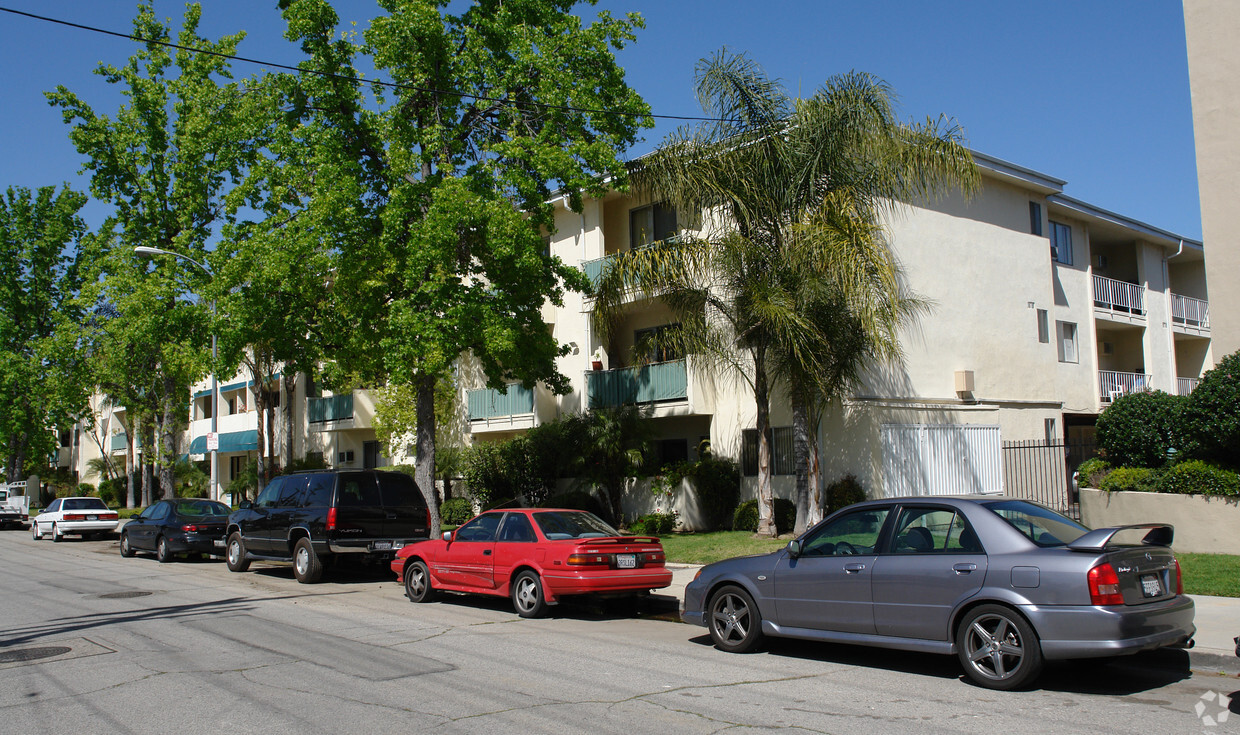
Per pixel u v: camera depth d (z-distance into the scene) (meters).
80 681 8.15
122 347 29.31
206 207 26.72
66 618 12.20
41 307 38.19
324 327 20.36
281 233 18.64
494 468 25.52
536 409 26.34
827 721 6.41
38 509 45.06
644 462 22.73
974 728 6.16
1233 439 13.02
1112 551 6.94
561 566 11.41
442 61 18.17
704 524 21.69
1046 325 26.16
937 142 16.28
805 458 16.92
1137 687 7.34
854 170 16.30
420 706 7.00
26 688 7.90
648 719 6.54
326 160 18.09
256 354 29.75
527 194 18.22
